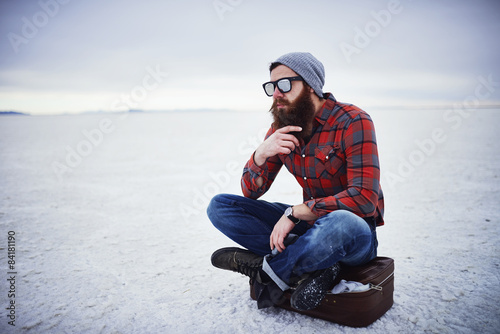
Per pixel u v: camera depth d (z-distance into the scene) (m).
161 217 4.53
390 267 2.02
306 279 1.79
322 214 1.79
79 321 2.09
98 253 3.26
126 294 2.44
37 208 4.97
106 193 6.02
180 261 3.06
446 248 3.12
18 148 14.73
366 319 1.89
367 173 1.78
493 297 2.21
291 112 1.90
